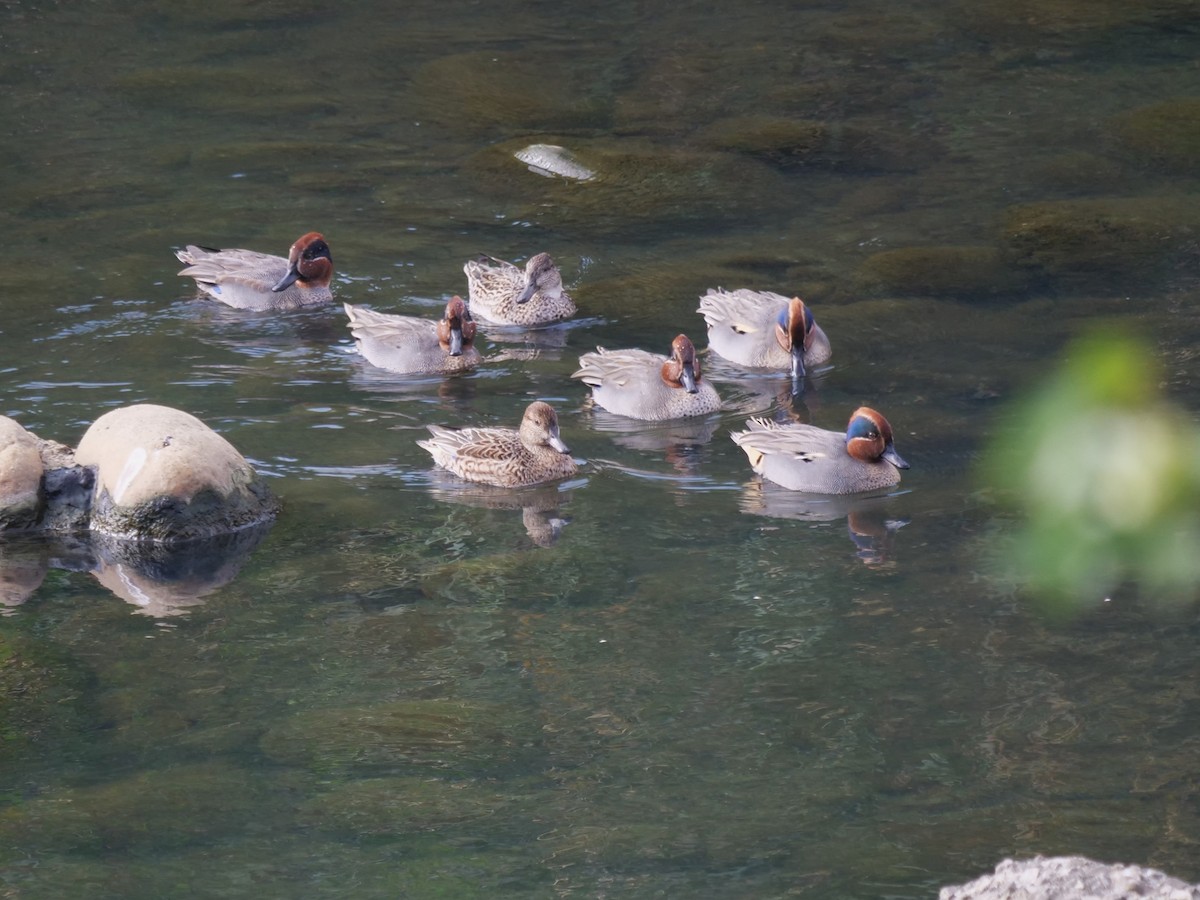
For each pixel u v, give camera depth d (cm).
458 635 1310
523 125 2953
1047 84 3142
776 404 1888
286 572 1449
